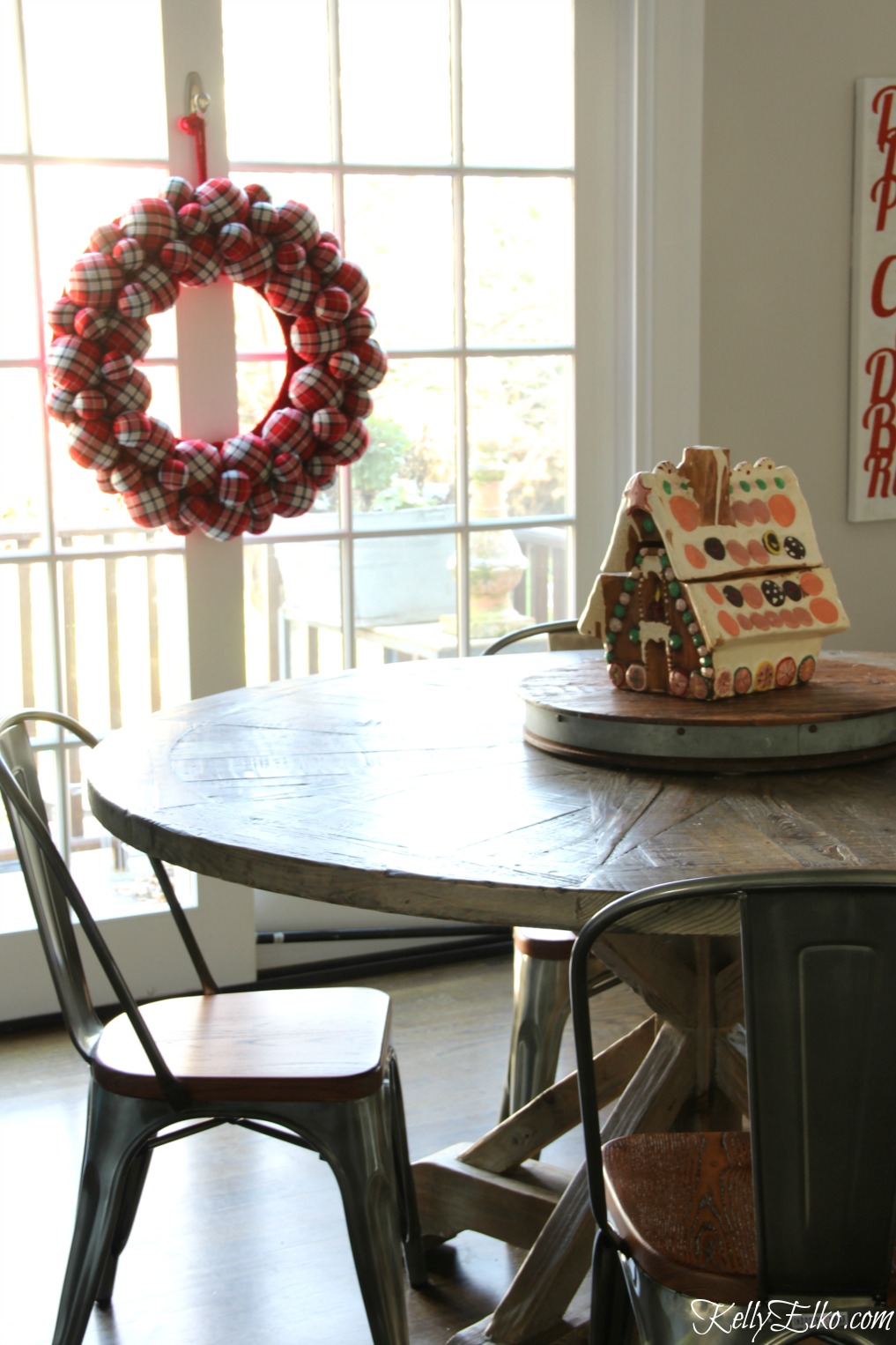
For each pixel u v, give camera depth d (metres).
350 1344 1.80
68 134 2.74
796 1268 1.09
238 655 2.95
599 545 3.29
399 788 1.54
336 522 3.07
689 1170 1.33
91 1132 1.52
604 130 3.13
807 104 3.24
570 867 1.25
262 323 2.93
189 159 2.79
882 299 3.37
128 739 1.81
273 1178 2.22
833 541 3.46
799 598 1.72
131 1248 2.02
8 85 2.68
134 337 2.65
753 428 3.32
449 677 2.19
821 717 1.56
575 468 3.23
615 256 3.19
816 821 1.39
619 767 1.61
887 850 1.29
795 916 1.06
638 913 1.19
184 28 2.75
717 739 1.55
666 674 1.69
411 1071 2.58
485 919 1.22
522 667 2.26
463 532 3.17
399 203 3.02
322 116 2.94
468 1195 1.93
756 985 1.07
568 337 3.19
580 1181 1.72
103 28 2.73
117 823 1.48
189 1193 2.17
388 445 3.08
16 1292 1.91
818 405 3.38
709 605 1.62
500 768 1.62
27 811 1.42
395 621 3.15
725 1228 1.22
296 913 3.08
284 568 3.03
